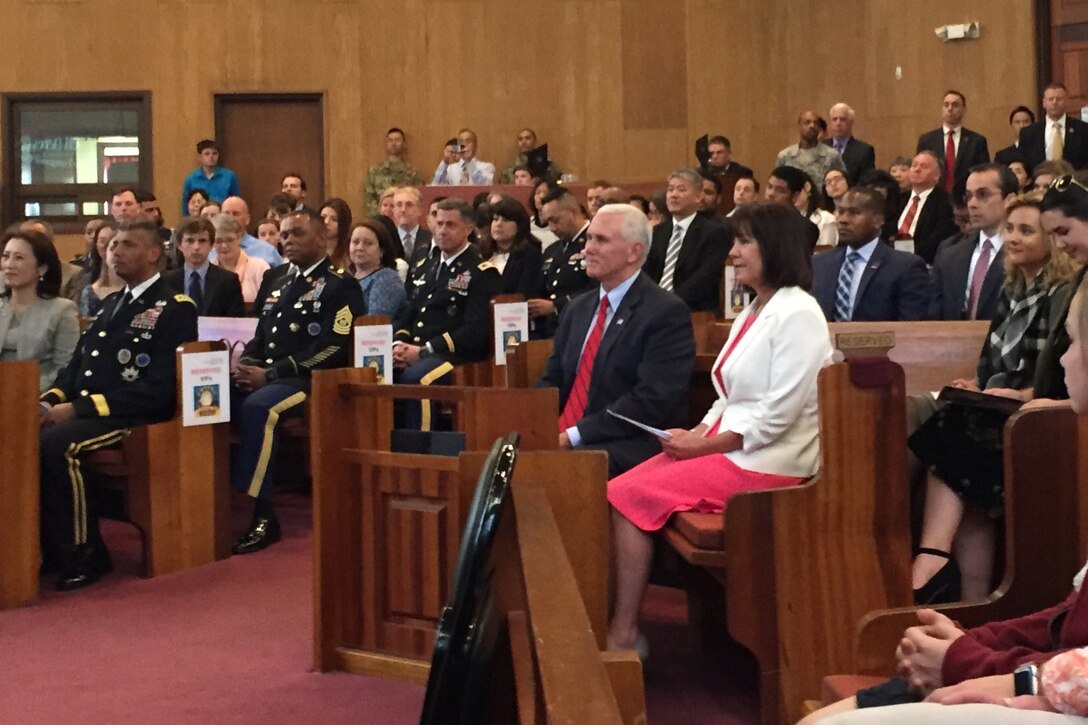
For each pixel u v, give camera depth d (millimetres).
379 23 13391
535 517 2207
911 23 12828
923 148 10852
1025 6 11977
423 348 6398
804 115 11258
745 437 3553
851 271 5406
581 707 1272
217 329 6285
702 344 4941
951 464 3244
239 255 8164
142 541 5129
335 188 13375
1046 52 11844
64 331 5680
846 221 5332
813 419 3594
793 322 3559
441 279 6629
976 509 3258
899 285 5289
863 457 3207
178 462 5172
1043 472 2590
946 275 5250
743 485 3518
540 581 1737
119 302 5445
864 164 11227
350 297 5988
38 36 12961
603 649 2670
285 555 5406
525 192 11211
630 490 3555
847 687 2416
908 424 3508
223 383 5305
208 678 3768
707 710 3408
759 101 13711
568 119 13641
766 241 3627
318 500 3768
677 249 7152
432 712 1865
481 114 13547
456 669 1880
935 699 1828
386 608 3762
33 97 12938
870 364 3195
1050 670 1670
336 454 3787
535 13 13578
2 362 4637
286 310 5980
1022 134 10250
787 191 8133
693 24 13672
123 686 3711
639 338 4020
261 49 13234
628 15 13633
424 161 13508
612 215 4082
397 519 3715
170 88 13109
